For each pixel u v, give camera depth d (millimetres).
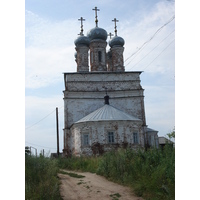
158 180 11078
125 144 30578
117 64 42094
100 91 38188
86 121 31750
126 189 12258
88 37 42625
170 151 13305
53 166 15336
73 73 38438
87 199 10742
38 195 9516
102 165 17375
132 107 37844
